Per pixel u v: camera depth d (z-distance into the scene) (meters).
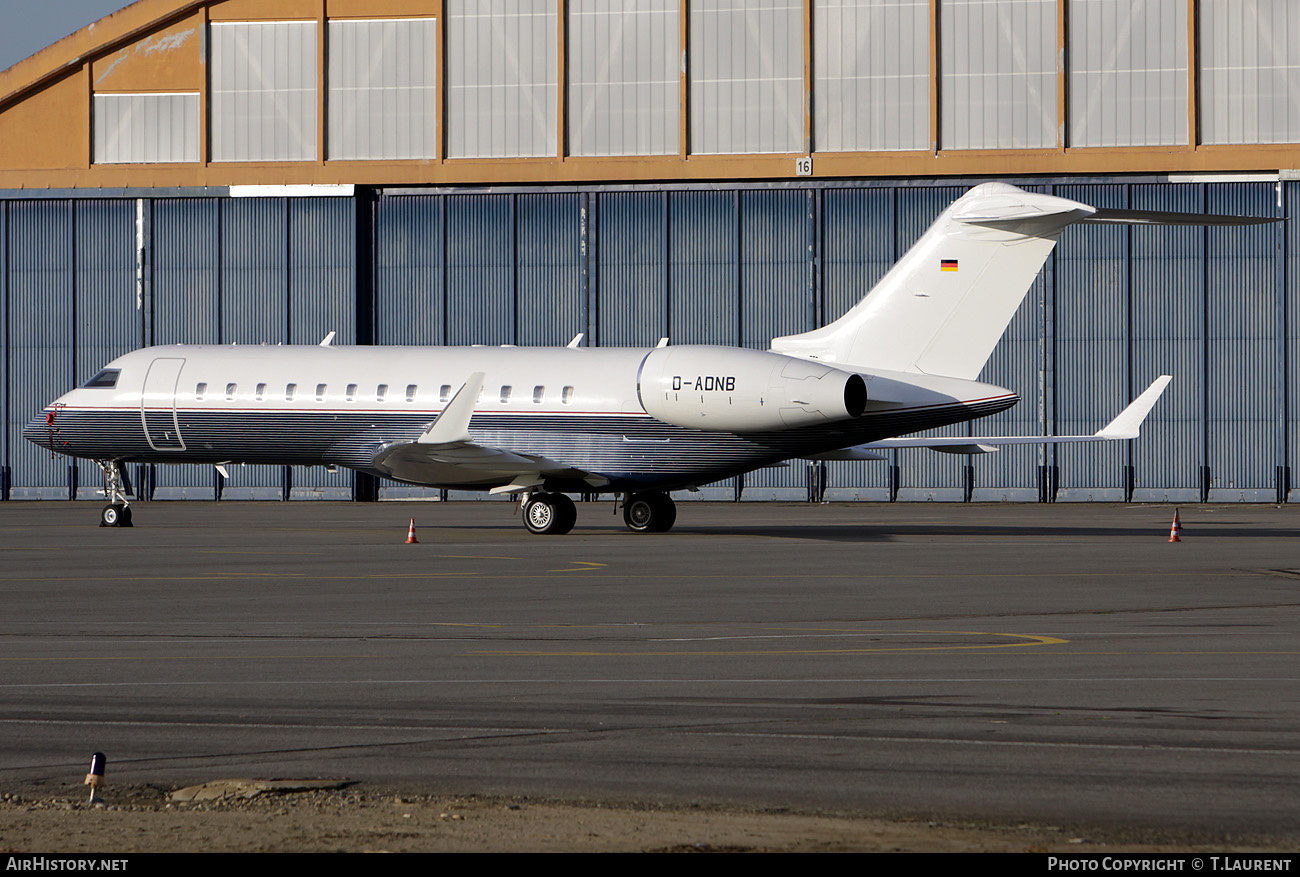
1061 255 173.88
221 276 183.62
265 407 120.88
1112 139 170.75
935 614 63.47
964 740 36.53
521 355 117.00
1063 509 161.75
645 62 177.00
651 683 45.31
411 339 183.38
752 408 106.81
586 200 180.25
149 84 183.50
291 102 181.88
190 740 36.75
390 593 71.94
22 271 186.00
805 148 174.38
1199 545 102.94
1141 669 47.94
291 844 26.55
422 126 180.38
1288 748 35.62
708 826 28.14
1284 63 168.12
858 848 26.53
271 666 48.91
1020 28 170.88
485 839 27.00
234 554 95.50
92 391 126.12
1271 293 170.25
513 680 45.94
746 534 115.69
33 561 90.12
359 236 182.12
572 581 77.62
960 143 172.50
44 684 45.25
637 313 179.88
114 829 27.67
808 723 38.78
